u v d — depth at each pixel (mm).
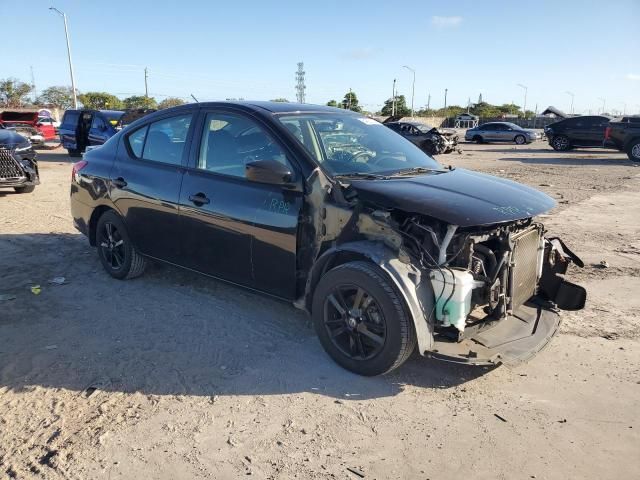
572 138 25328
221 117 4484
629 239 7516
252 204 4039
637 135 19594
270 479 2742
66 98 62875
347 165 4066
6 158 10570
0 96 61781
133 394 3523
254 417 3268
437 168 4539
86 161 5742
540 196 4062
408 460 2885
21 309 4887
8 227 8062
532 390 3570
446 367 3855
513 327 3930
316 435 3098
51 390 3572
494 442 3029
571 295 4316
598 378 3719
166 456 2918
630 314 4840
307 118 4395
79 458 2896
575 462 2859
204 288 5395
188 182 4527
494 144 33906
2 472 2793
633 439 3051
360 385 3619
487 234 3600
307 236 3822
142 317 4719
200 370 3822
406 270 3418
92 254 6629
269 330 4453
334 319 3799
